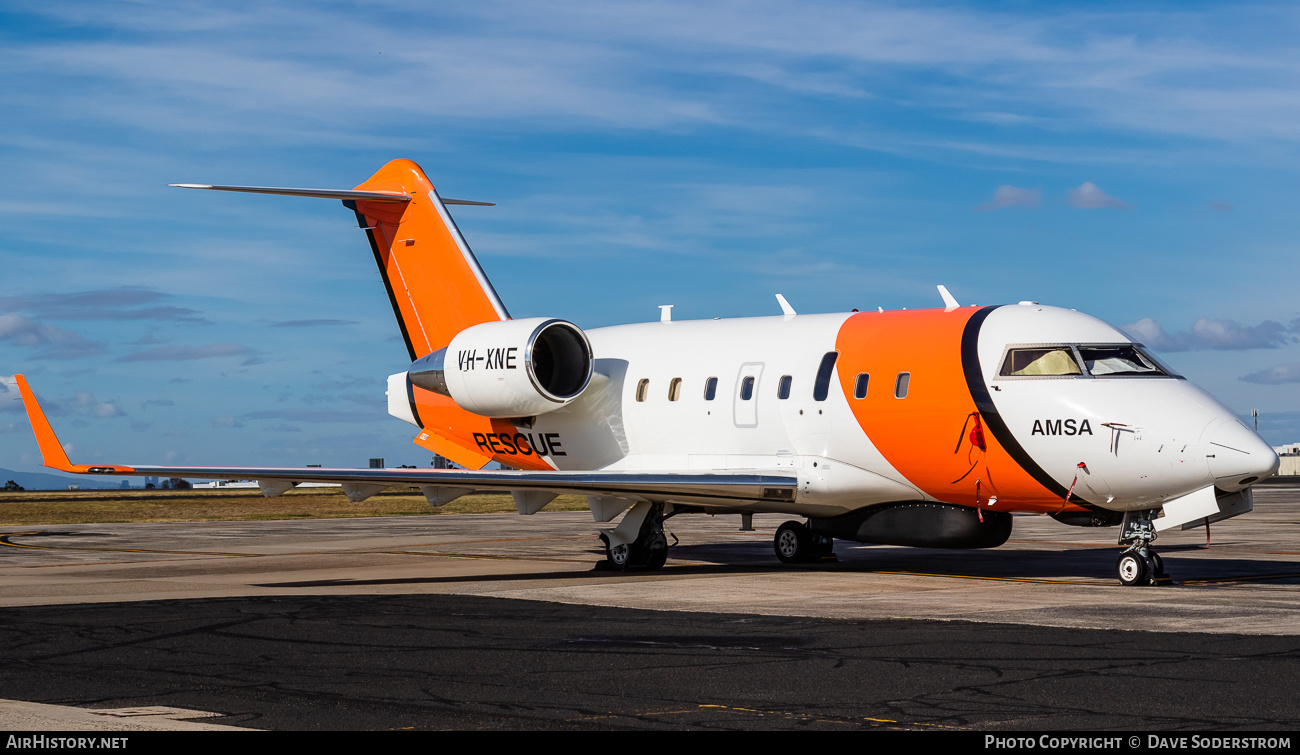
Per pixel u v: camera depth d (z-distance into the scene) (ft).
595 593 66.64
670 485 76.38
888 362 75.31
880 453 74.95
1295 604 58.95
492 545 114.83
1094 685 37.99
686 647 46.44
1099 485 68.23
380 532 140.36
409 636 50.06
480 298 93.71
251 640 49.24
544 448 92.17
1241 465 63.77
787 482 76.95
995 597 63.16
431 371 91.45
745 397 81.25
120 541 125.49
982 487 72.33
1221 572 78.28
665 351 87.81
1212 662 41.83
